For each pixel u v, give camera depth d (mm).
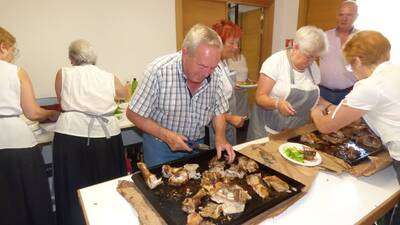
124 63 2703
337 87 2293
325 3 3193
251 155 1275
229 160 1180
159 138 1224
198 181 1044
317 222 858
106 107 1744
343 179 1116
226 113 1520
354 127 1552
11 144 1424
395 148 1062
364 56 1062
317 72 1698
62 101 1688
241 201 890
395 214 1188
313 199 978
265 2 3627
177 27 2928
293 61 1521
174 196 945
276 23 3766
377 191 1037
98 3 2420
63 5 2270
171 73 1134
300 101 1572
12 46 1453
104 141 1756
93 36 2471
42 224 1611
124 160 1948
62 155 1687
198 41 952
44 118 1632
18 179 1474
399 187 1068
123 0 2539
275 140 1449
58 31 2297
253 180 1020
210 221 814
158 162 1354
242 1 3412
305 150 1264
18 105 1427
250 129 1813
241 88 2566
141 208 874
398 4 2572
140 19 2680
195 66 990
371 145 1360
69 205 1750
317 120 1267
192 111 1246
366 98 1026
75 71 1654
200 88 1195
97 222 846
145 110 1191
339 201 968
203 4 3141
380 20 2699
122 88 1873
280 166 1178
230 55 1545
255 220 837
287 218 874
